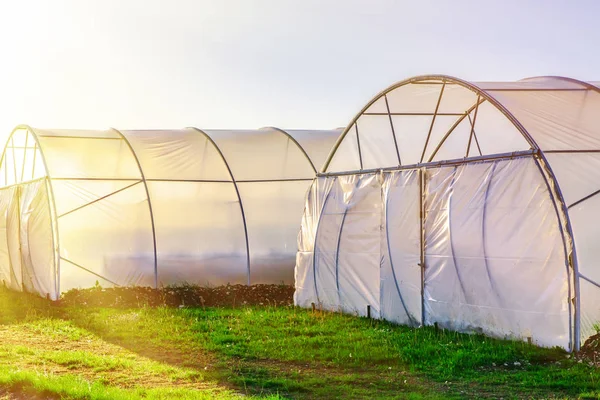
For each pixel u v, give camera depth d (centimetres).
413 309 1636
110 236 2134
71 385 1037
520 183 1398
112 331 1559
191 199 2253
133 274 2142
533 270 1357
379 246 1753
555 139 1391
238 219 2277
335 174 1952
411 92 1758
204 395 1024
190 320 1681
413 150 1909
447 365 1224
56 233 2062
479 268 1466
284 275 2291
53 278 2048
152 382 1134
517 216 1398
